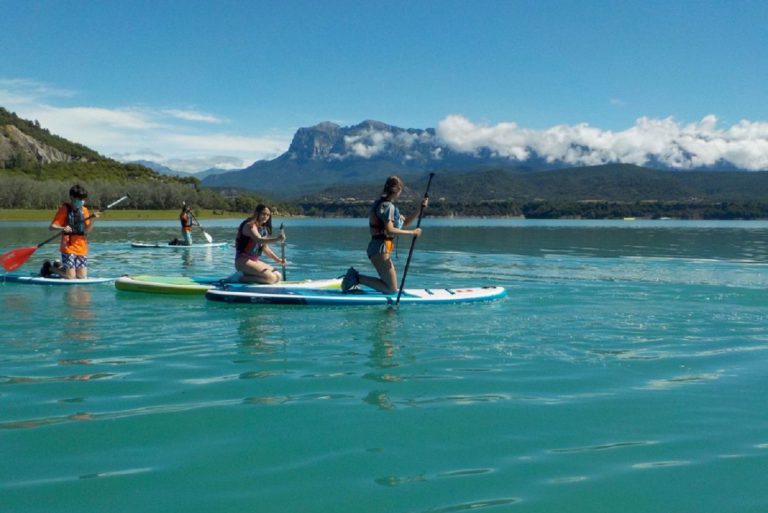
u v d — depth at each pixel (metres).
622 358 6.66
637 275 15.21
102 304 10.12
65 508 3.41
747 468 3.93
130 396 5.30
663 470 3.91
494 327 8.30
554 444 4.31
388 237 10.11
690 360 6.58
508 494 3.58
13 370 6.11
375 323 8.58
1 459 4.04
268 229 11.61
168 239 33.47
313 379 5.80
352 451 4.17
